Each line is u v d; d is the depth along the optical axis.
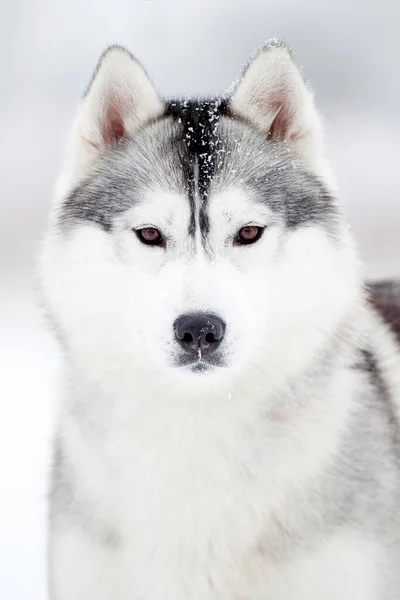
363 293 4.68
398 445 4.69
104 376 4.39
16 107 27.00
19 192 18.00
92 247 4.41
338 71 33.50
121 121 4.79
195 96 5.25
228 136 4.61
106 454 4.37
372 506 4.39
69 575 4.43
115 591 4.37
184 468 4.29
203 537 4.29
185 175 4.42
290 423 4.38
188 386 4.25
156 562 4.30
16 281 14.05
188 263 4.30
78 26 32.12
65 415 4.59
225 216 4.37
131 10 33.16
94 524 4.38
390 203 17.84
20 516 6.77
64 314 4.48
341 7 35.38
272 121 4.79
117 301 4.35
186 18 33.78
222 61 33.44
